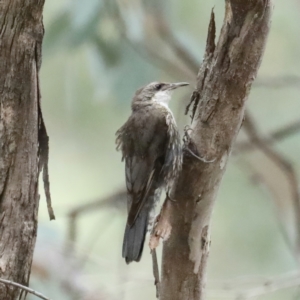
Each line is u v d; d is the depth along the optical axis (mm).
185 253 6438
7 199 5945
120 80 10656
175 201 6348
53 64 12328
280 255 11625
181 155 6320
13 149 5930
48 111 12594
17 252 5973
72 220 11109
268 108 13242
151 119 7711
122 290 9469
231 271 11719
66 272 11031
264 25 5859
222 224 12047
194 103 6414
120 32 10625
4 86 5867
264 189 12016
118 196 11211
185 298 6566
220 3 12148
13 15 5785
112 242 12781
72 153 12812
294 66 13102
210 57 6242
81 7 10172
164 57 11727
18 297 6027
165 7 11617
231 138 6227
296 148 12328
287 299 11375
